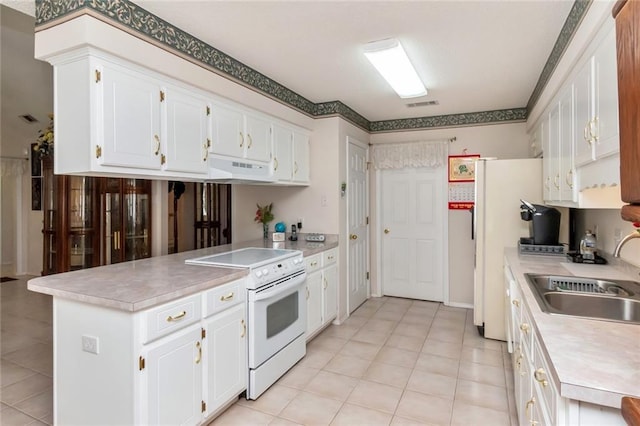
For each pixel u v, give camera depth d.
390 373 2.74
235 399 2.31
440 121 4.40
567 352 1.08
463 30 2.22
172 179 2.62
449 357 3.00
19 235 6.18
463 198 4.35
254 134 3.02
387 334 3.52
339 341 3.36
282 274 2.69
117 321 1.68
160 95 2.17
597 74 1.60
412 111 4.21
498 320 3.34
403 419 2.17
